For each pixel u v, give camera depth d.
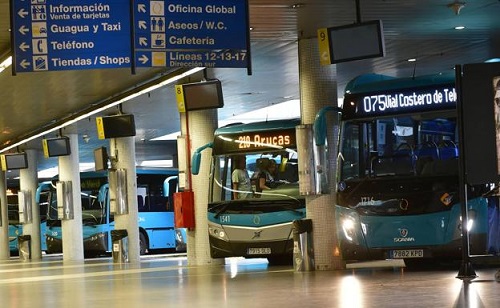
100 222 48.53
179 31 19.53
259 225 27.97
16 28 19.19
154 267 31.67
